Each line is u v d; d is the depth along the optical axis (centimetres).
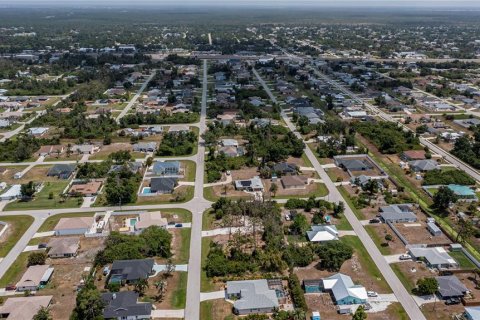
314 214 14525
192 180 17425
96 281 11331
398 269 11825
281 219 14200
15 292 11012
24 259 12356
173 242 13100
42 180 17425
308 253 12162
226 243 13012
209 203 15538
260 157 19512
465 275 11594
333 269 11838
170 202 15625
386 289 11038
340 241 12950
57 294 10869
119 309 10025
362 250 12700
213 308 10419
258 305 10275
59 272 11762
